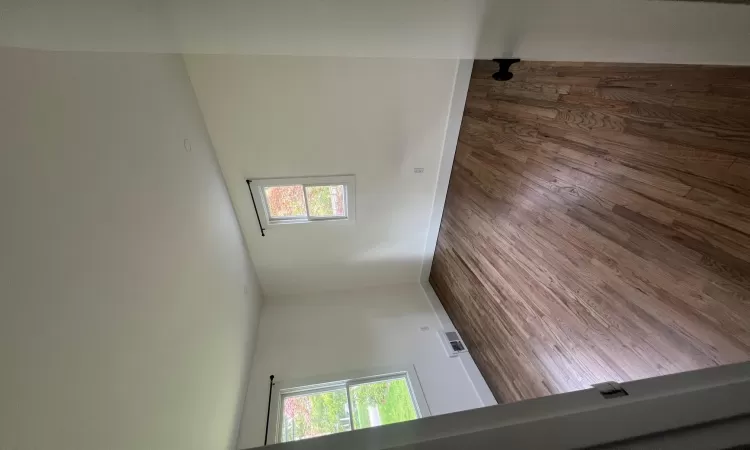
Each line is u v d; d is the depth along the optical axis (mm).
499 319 3020
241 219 3721
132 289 1531
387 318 4219
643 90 1570
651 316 1618
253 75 2891
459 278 3840
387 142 3492
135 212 1645
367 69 3033
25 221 1026
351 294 4648
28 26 513
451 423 437
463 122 3451
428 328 4062
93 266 1298
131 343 1477
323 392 3424
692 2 646
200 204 2590
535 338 2525
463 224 3641
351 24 671
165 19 580
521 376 2717
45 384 1027
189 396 1963
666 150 1485
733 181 1239
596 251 1922
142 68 1923
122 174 1581
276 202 3783
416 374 3455
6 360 917
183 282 2074
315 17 629
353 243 4234
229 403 2689
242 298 3416
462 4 647
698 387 482
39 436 986
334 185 3727
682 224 1441
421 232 4305
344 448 408
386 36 710
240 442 2818
